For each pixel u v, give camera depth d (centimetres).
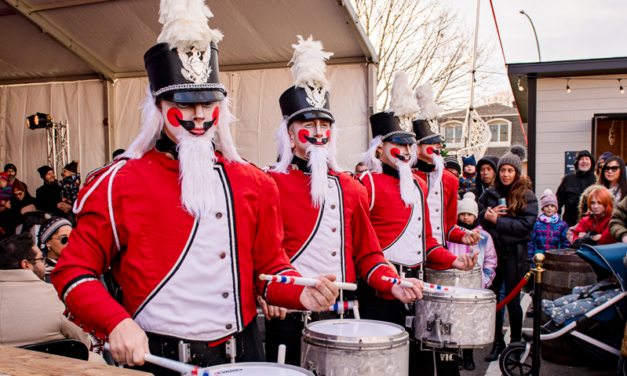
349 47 662
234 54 709
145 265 154
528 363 409
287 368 156
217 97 162
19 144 825
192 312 156
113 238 156
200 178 157
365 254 266
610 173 551
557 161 877
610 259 383
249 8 611
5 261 244
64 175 721
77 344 244
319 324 232
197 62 161
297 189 265
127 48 719
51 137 786
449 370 303
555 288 445
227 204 164
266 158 726
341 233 263
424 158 391
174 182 160
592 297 396
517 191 450
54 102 805
